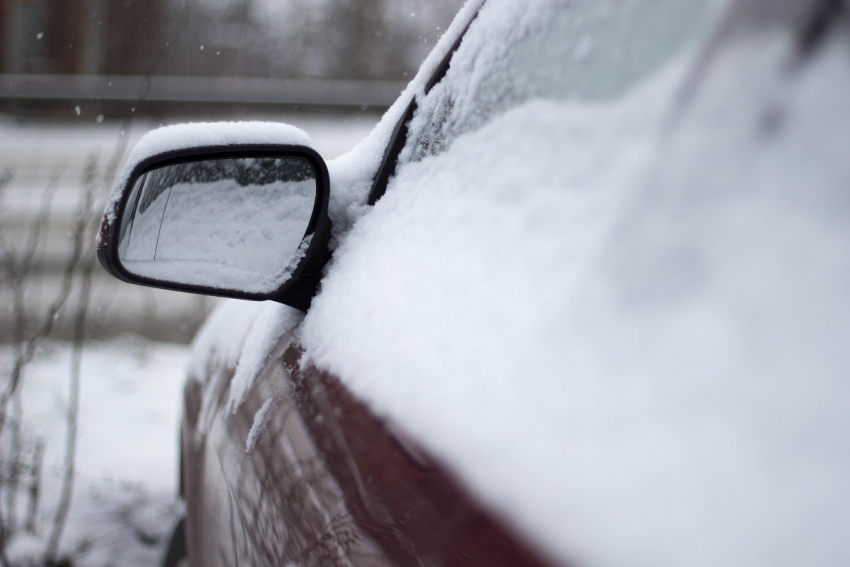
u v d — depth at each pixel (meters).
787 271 0.59
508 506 0.62
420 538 0.69
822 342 0.55
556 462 0.61
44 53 5.75
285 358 1.38
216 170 1.50
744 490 0.51
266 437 1.23
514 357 0.74
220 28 5.50
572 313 0.72
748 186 0.65
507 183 0.99
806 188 0.62
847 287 0.56
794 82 0.67
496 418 0.69
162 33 4.14
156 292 6.99
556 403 0.66
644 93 0.85
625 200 0.77
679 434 0.56
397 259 1.14
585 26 1.03
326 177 1.46
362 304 1.12
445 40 1.53
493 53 1.27
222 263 1.45
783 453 0.51
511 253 0.88
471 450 0.69
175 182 1.46
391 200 1.39
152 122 5.11
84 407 4.87
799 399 0.53
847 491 0.48
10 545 3.06
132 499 3.70
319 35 9.19
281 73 9.02
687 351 0.61
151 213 1.42
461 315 0.86
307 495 0.97
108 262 1.35
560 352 0.70
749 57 0.72
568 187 0.87
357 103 12.60
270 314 1.71
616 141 0.84
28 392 4.89
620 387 0.63
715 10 0.80
